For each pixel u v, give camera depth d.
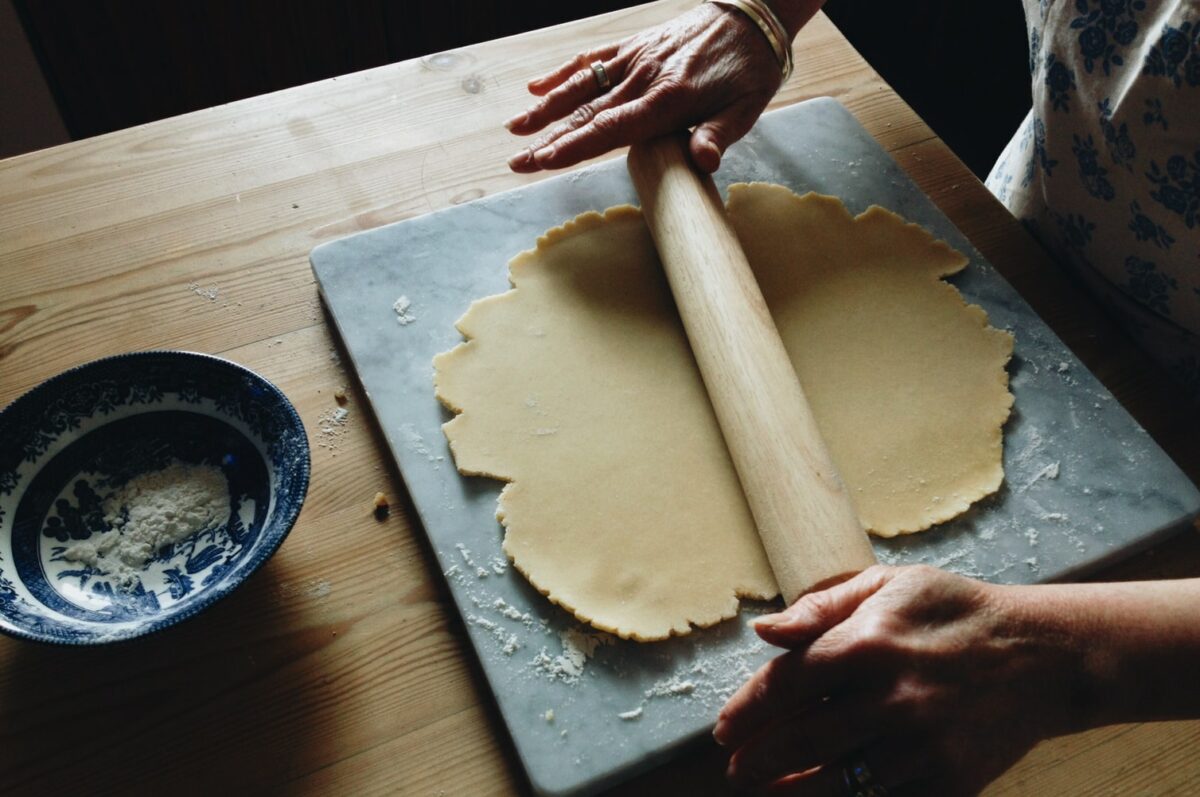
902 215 1.19
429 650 0.89
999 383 1.03
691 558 0.90
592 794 0.81
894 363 1.04
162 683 0.85
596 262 1.11
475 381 1.00
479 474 0.95
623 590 0.88
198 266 1.13
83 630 0.79
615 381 1.01
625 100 1.15
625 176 1.21
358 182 1.22
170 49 1.94
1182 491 0.98
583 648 0.86
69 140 2.04
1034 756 0.85
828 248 1.13
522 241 1.14
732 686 0.85
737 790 0.82
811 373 1.03
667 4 1.45
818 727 0.74
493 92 1.32
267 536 0.83
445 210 1.16
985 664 0.74
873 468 0.96
